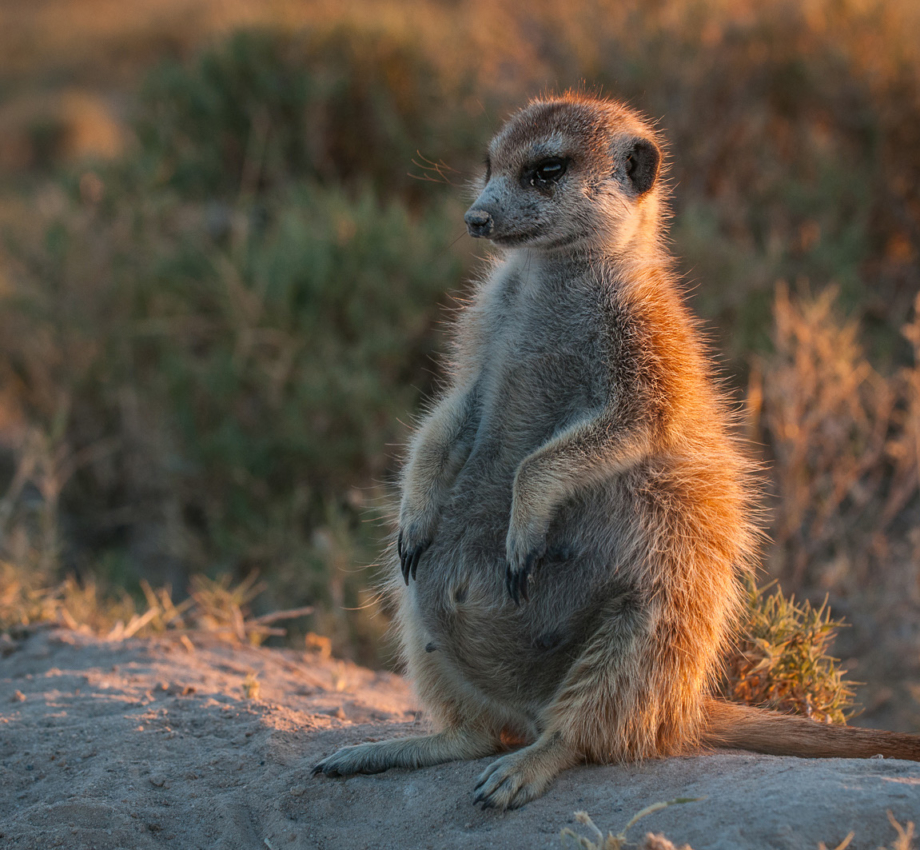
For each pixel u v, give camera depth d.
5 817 4.89
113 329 12.48
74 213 13.48
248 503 11.03
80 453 12.24
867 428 9.88
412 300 11.52
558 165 5.62
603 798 4.55
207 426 11.67
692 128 13.83
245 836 4.74
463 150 14.55
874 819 3.93
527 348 5.50
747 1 14.55
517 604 4.91
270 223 14.13
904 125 13.33
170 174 14.77
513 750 5.44
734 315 11.66
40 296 12.84
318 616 8.95
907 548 9.48
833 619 9.00
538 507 4.92
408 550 5.41
